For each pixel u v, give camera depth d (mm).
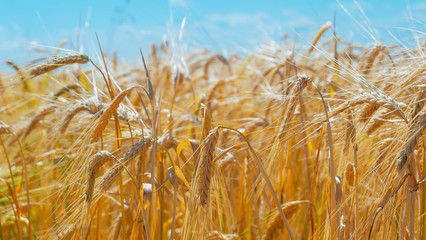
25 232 1214
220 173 1055
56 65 979
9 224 1159
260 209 1224
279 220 1050
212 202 1056
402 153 866
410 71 942
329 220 962
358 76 970
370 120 950
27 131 1176
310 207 1102
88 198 874
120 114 976
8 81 1008
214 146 885
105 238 1125
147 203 964
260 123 1165
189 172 1096
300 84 964
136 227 962
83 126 1122
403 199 913
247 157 1104
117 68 2143
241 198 1128
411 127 885
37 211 1265
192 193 888
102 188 893
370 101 912
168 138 1003
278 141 979
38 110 1255
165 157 1023
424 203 943
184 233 904
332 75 1172
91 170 879
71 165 1010
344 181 986
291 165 1303
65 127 1041
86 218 883
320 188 1189
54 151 1153
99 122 927
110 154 887
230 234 1081
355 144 957
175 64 1258
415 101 889
